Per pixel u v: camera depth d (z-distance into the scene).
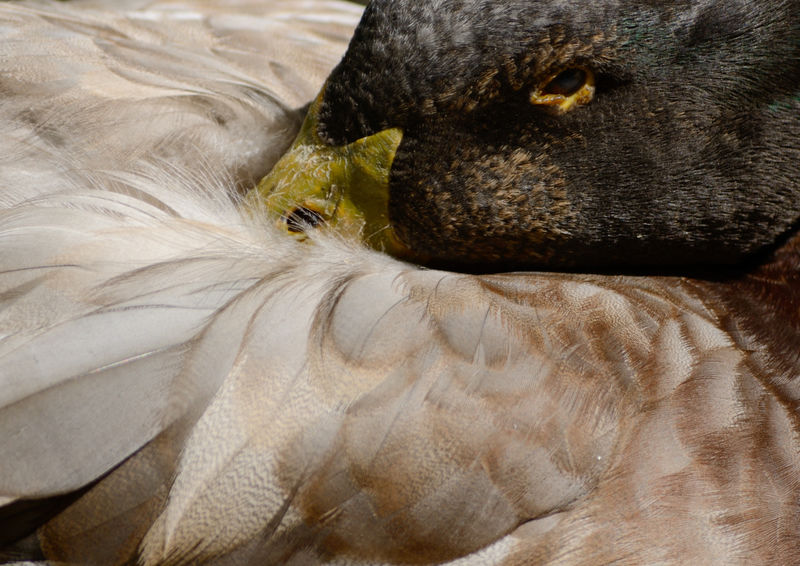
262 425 0.73
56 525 0.74
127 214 0.75
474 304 0.75
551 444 0.74
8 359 0.73
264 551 0.74
